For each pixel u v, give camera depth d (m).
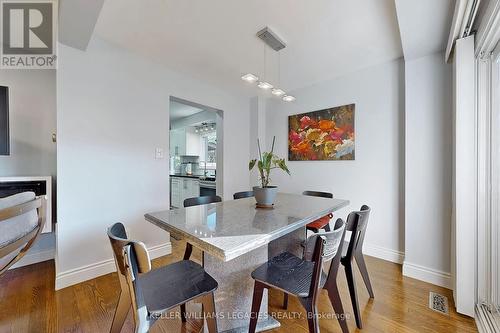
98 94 2.14
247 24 1.88
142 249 0.83
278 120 3.65
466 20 1.46
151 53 2.39
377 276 2.19
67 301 1.75
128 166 2.36
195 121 5.38
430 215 2.09
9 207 0.66
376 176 2.62
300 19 1.81
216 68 2.72
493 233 1.54
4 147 2.08
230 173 3.60
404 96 2.41
